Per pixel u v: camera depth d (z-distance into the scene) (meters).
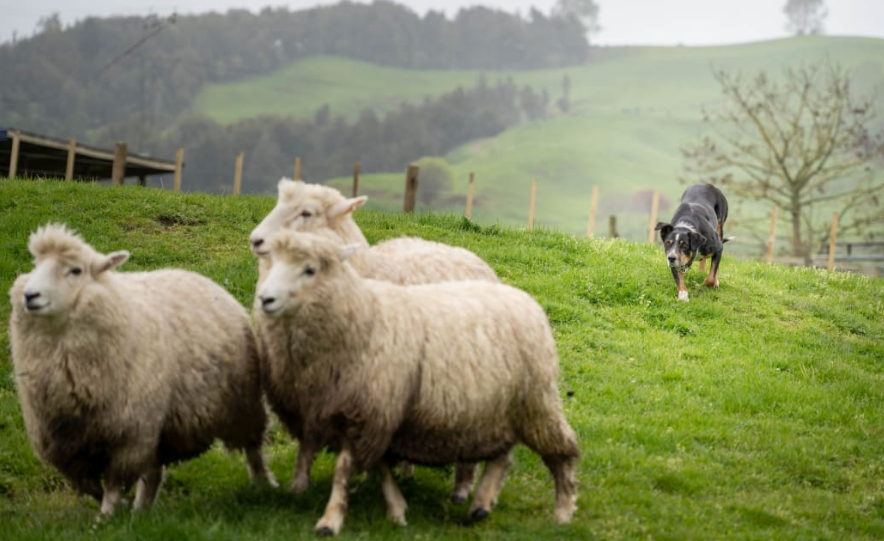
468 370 6.93
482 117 190.38
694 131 182.62
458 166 159.75
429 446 7.05
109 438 6.73
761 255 35.59
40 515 7.32
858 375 12.59
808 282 17.39
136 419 6.73
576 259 16.16
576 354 12.23
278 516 6.77
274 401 7.22
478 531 7.08
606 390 11.19
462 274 8.71
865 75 167.62
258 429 7.75
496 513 7.59
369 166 162.75
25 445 8.48
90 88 195.62
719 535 7.61
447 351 6.92
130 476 6.87
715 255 15.75
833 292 16.98
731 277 16.78
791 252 38.50
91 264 6.59
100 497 7.22
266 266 7.26
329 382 6.73
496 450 7.32
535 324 7.46
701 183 17.64
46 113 181.12
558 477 7.61
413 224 16.89
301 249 6.56
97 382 6.58
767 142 38.84
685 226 15.25
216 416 7.28
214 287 7.74
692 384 11.73
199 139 150.38
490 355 7.05
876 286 17.77
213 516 6.91
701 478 8.95
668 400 11.12
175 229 15.14
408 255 8.68
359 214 17.33
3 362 10.14
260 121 163.75
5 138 24.17
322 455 8.48
